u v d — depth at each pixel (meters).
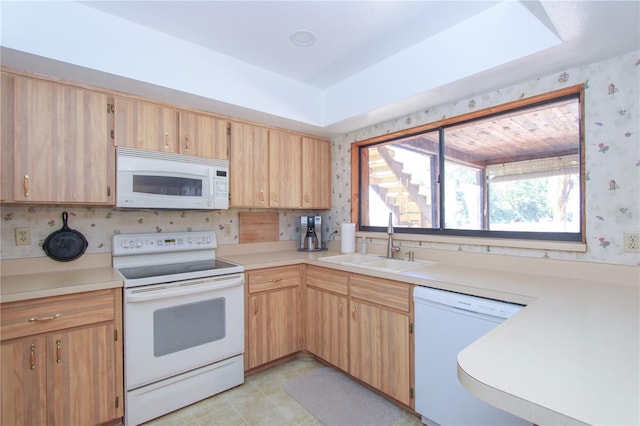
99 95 1.90
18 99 1.67
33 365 1.52
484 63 1.73
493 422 1.49
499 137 2.23
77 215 2.09
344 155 3.09
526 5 1.44
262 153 2.66
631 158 1.55
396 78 2.18
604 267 1.62
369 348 2.09
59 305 1.59
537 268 1.84
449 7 1.68
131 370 1.78
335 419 1.87
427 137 2.59
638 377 0.68
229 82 2.19
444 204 2.41
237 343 2.22
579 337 0.92
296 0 1.61
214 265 2.30
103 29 1.72
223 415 1.91
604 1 1.17
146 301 1.82
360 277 2.15
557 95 1.81
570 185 1.90
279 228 3.12
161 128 2.12
